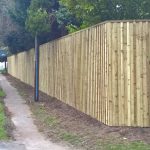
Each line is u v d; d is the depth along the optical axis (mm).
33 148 12977
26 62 40719
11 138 14555
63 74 22891
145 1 17531
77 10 18734
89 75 17500
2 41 39688
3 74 68188
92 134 14180
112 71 14742
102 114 15508
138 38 14617
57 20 25062
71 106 20875
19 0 29828
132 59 14648
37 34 26516
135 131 14008
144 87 14617
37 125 17203
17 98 28000
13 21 32000
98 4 17969
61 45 23406
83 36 18516
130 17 17750
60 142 13820
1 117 18688
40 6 25484
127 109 14648
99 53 15969
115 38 14727
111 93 14750
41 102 24797
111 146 12492
